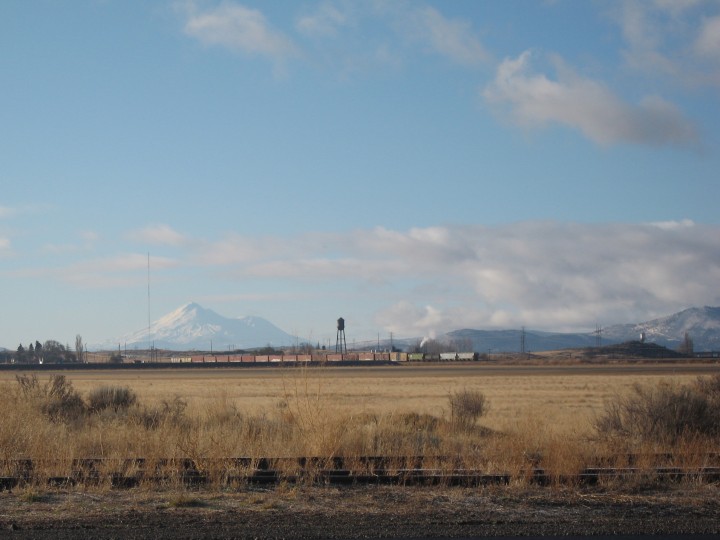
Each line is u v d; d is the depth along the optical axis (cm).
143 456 1739
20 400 2555
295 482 1543
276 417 2719
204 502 1373
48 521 1225
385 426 2217
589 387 6744
